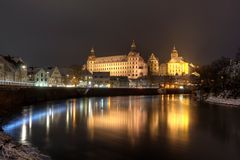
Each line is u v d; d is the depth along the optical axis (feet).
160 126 190.29
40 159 109.40
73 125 191.21
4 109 234.99
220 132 171.22
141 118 232.12
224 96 445.78
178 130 175.94
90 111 287.69
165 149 129.29
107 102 436.35
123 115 254.06
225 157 118.73
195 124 201.98
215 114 268.21
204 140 148.36
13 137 146.30
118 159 114.11
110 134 160.56
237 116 250.98
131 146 133.69
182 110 307.17
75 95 559.79
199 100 495.82
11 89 262.67
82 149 127.24
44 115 241.96
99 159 113.70
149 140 146.20
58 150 124.77
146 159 114.62
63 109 302.66
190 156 119.44
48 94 418.31
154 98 588.09
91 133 162.81
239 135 162.40
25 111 264.52
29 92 337.52
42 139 144.87
